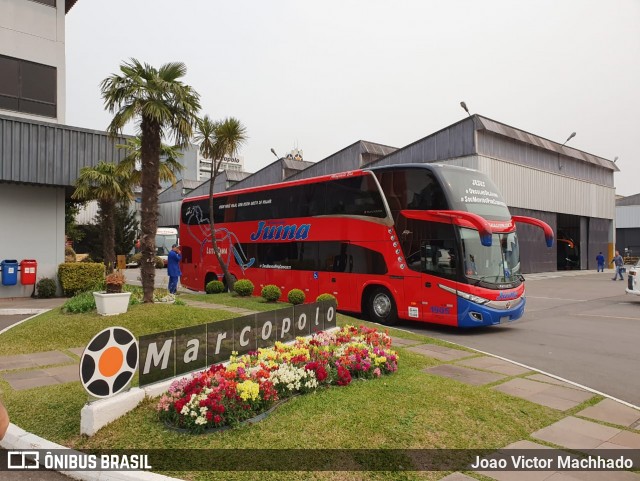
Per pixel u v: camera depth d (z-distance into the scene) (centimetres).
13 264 1619
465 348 987
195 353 617
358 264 1365
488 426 529
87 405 491
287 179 4184
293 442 462
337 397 585
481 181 1297
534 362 906
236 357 666
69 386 667
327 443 463
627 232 5709
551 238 1284
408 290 1248
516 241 1296
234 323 682
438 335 1188
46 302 1574
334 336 833
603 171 4419
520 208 3319
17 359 841
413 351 937
